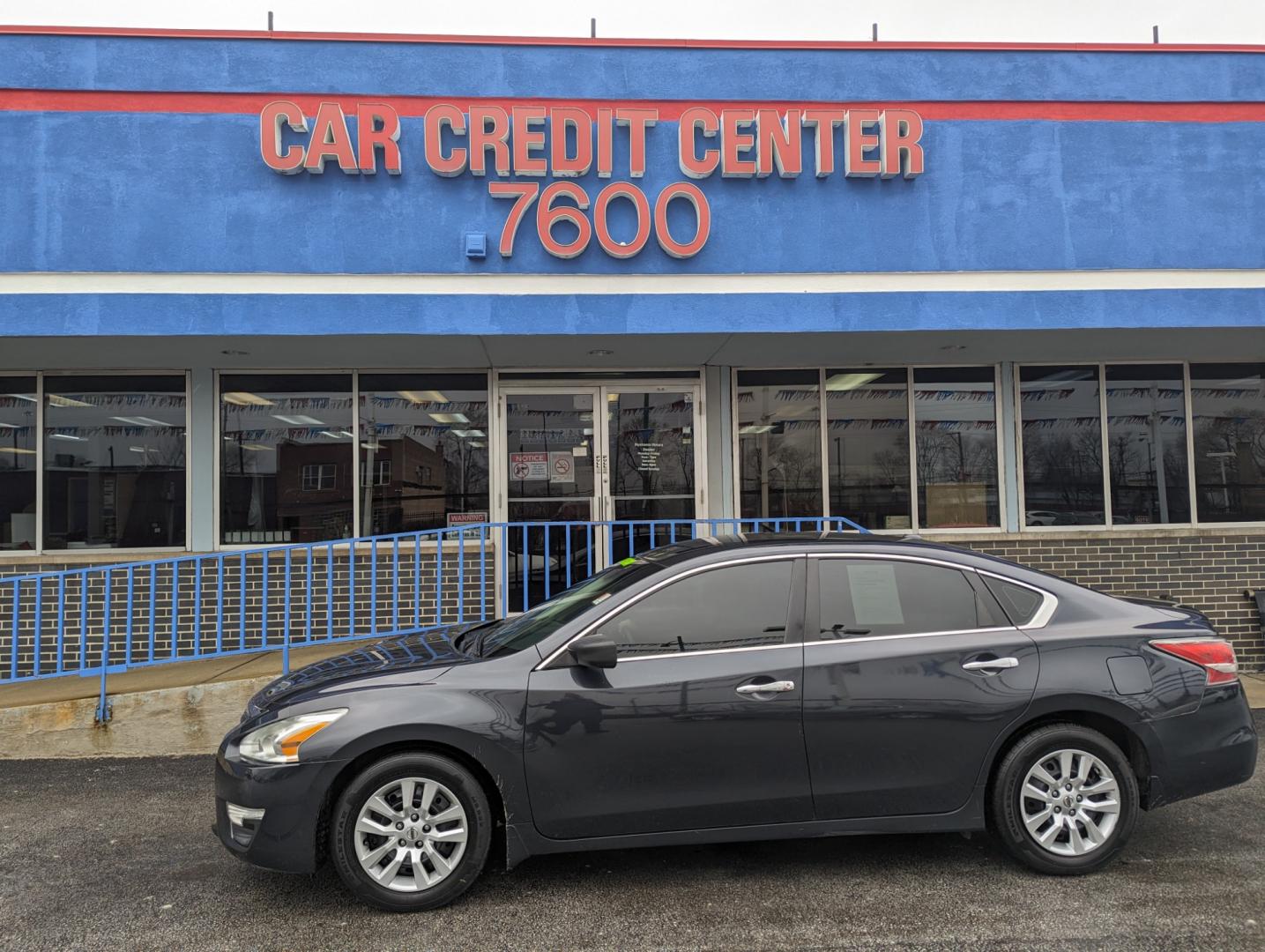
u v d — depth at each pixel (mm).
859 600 4145
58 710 6289
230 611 8250
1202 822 4723
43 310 7047
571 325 7418
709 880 4086
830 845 4484
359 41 7414
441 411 8812
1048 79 7816
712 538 4715
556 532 8719
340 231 7316
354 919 3756
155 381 8508
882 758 3934
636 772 3848
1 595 7996
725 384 8945
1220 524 9055
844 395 9070
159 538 8398
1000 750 4023
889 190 7691
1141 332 7891
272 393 8625
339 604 8391
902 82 7777
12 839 4746
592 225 7469
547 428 8914
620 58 7641
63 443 8398
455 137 7453
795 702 3906
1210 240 7801
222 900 3975
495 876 4148
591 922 3697
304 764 3732
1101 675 4020
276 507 8539
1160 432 9102
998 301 7629
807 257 7621
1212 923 3600
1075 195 7770
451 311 7344
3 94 7148
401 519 8703
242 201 7270
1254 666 8680
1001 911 3732
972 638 4066
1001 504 8992
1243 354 9008
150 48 7266
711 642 4016
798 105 7715
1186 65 7883
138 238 7180
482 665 3984
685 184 7527
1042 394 9086
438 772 3803
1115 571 8781
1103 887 3943
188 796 5438
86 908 3914
